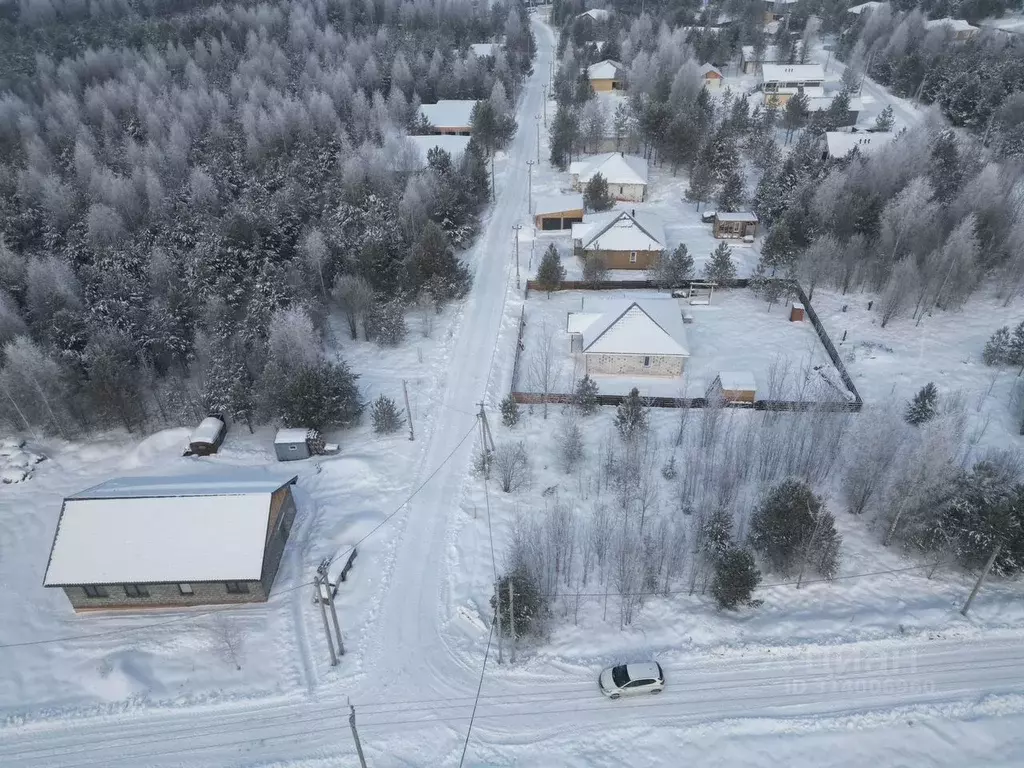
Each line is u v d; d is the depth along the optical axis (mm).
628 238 70500
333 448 50344
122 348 57250
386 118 104562
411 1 175625
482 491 45938
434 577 40469
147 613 39344
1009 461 41719
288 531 43719
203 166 91438
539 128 111938
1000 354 54906
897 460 42719
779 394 51031
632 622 37156
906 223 64625
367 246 66250
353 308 62875
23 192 83188
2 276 67000
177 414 55250
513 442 49781
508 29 150625
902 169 77562
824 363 56938
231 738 32750
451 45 145250
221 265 65750
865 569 39375
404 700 34094
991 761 30344
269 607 39125
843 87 116438
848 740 31359
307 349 54469
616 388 55719
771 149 89750
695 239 77188
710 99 109250
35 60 141375
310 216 77625
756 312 65125
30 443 54125
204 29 148625
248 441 53094
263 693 34594
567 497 44844
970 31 131750
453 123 106688
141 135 107062
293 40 143750
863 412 47062
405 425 52688
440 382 57281
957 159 82500
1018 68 102125
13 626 38719
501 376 57406
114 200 81875
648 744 31641
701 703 33219
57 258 69000
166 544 38562
